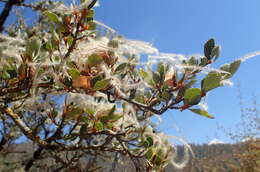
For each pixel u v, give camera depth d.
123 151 0.29
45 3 0.44
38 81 0.22
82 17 0.21
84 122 0.27
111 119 0.25
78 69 0.22
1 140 0.74
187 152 0.26
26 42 0.23
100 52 0.22
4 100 0.26
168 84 0.24
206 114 0.23
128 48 0.23
